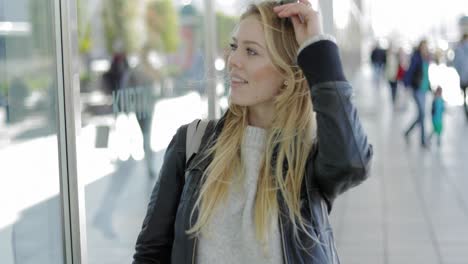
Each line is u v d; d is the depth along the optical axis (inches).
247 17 78.3
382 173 406.6
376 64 1253.7
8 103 103.3
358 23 1066.1
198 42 227.9
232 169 76.3
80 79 152.8
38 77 110.3
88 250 146.9
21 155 106.1
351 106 71.6
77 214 118.6
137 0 190.7
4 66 102.7
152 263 80.2
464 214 297.3
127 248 168.4
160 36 204.2
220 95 220.1
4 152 102.3
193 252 74.7
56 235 115.0
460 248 246.7
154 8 201.6
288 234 73.4
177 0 215.9
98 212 153.2
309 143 76.5
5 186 102.3
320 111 71.3
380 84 1278.3
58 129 115.7
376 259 237.8
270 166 75.5
